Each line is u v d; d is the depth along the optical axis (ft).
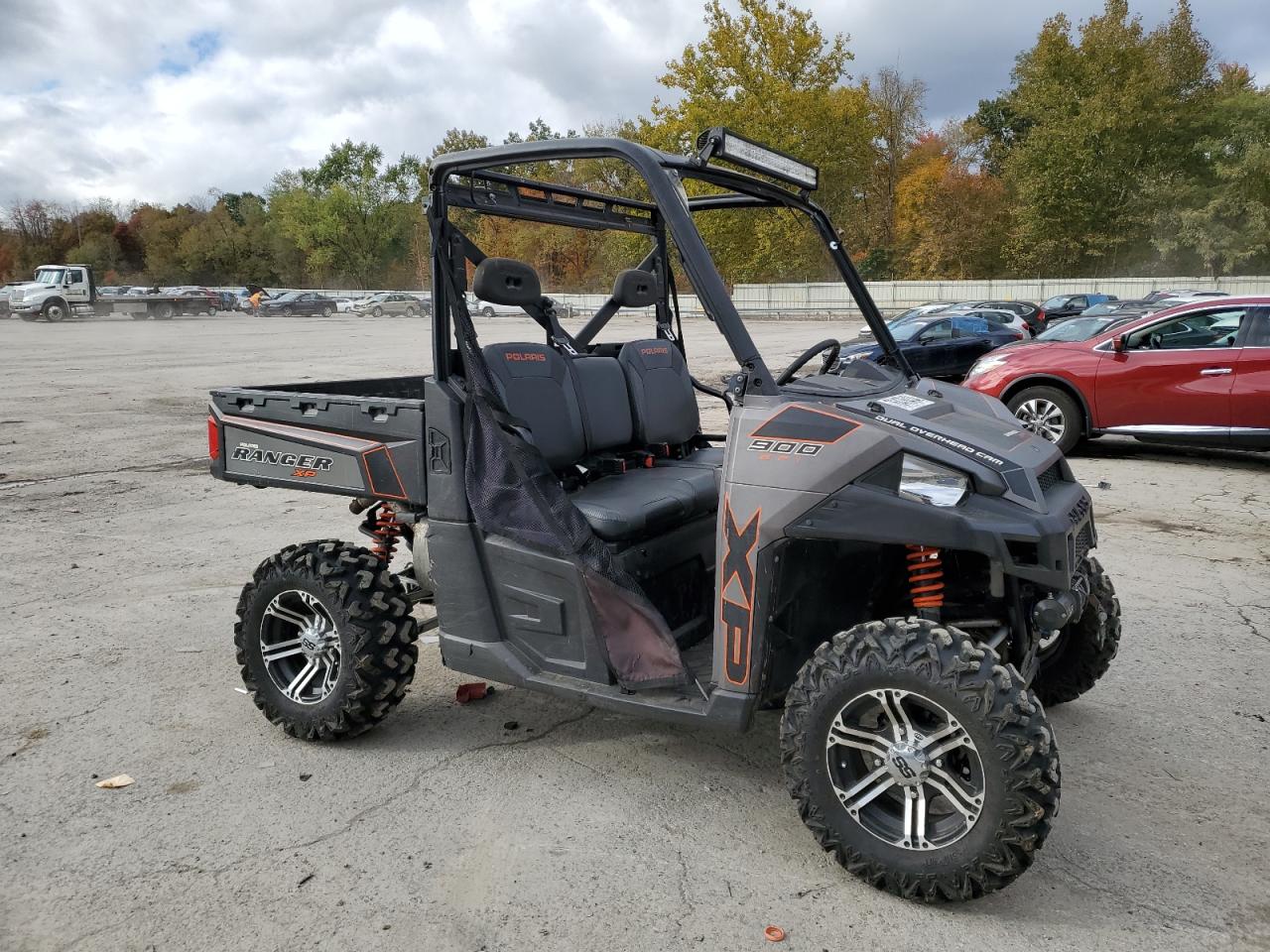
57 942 8.64
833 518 9.21
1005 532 8.81
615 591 10.50
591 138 10.45
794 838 10.31
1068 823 10.55
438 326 11.47
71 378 58.70
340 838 10.34
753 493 9.55
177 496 27.12
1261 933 8.69
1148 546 21.29
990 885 8.72
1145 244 156.04
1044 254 162.20
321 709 12.29
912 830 9.03
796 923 8.87
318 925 8.86
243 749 12.46
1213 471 29.78
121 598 18.38
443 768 11.93
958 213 171.94
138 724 13.17
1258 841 10.19
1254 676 14.44
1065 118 158.30
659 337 15.07
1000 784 8.43
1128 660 15.06
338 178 254.27
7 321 136.36
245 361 70.38
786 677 10.32
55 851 10.12
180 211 315.17
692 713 10.05
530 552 11.08
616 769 11.88
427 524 12.50
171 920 8.95
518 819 10.69
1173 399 29.37
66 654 15.62
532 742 12.65
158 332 112.88
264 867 9.78
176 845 10.22
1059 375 30.99
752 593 9.57
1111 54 155.74
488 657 11.50
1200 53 156.76
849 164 141.38
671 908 9.09
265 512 25.20
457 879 9.57
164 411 44.75
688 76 137.39
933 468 9.20
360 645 11.98
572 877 9.59
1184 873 9.63
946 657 8.66
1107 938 8.64
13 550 21.62
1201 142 151.33
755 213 13.11
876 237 183.11
